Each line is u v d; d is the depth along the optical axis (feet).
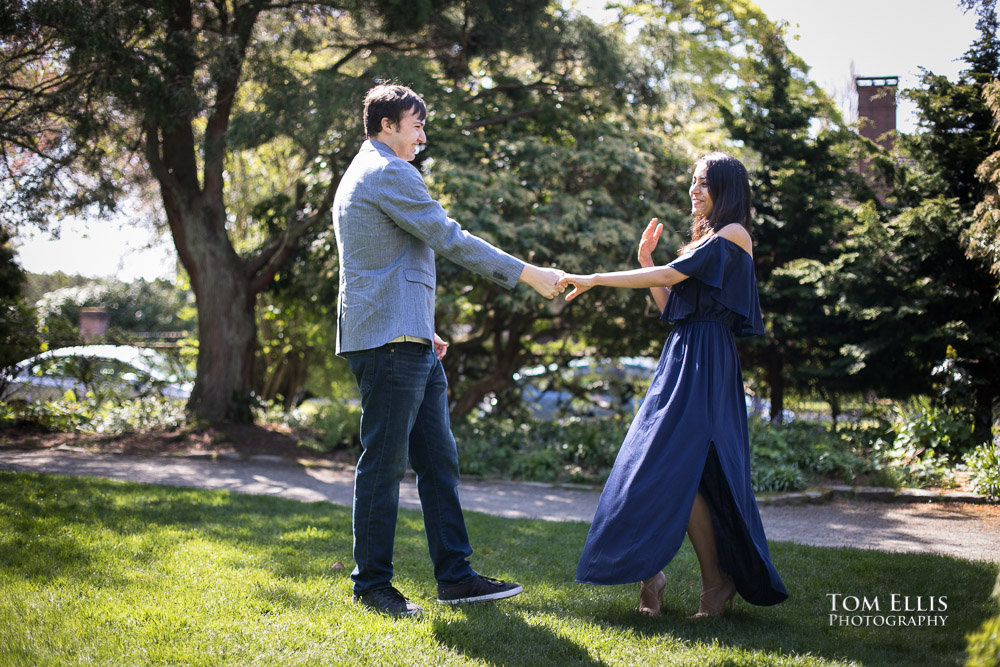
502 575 11.40
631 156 28.07
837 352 29.30
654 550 8.46
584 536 14.82
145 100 24.30
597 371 38.11
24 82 24.53
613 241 26.03
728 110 31.19
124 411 30.32
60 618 8.20
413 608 9.02
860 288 27.35
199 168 34.45
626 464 9.02
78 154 25.22
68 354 31.37
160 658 7.23
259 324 38.60
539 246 25.67
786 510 18.62
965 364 24.61
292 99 25.58
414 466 9.82
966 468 20.94
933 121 25.93
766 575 8.72
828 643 8.30
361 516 9.27
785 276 28.73
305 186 31.53
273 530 13.79
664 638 8.31
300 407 42.16
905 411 25.67
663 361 9.57
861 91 35.76
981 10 24.13
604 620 9.11
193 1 27.89
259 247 35.06
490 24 28.12
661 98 30.22
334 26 28.73
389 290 9.13
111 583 9.62
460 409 33.24
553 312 31.94
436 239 9.14
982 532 15.79
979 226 21.94
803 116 30.37
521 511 18.75
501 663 7.45
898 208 28.02
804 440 24.50
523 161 28.37
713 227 9.77
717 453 8.85
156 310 68.80
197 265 29.89
